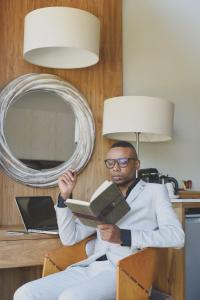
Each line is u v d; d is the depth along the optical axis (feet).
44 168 9.00
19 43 8.93
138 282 5.89
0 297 8.76
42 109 9.14
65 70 9.38
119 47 10.00
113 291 6.01
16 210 8.64
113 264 6.47
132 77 10.41
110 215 5.85
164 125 8.67
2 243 7.07
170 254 7.98
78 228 7.16
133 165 7.00
